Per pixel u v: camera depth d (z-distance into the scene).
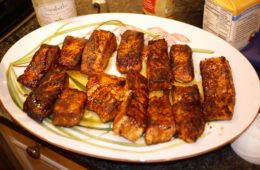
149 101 0.45
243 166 0.40
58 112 0.43
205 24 0.53
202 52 0.51
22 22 0.60
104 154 0.39
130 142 0.41
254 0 0.47
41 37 0.55
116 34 0.55
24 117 0.44
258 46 0.51
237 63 0.48
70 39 0.52
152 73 0.47
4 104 0.45
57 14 0.55
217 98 0.43
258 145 0.39
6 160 0.64
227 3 0.46
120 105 0.44
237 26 0.48
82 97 0.45
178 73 0.48
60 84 0.46
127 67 0.49
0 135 0.56
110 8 0.62
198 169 0.40
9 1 0.59
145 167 0.40
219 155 0.41
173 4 0.57
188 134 0.40
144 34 0.54
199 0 0.62
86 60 0.50
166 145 0.40
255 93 0.44
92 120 0.44
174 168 0.40
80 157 0.42
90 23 0.56
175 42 0.52
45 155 0.50
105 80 0.47
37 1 0.54
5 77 0.49
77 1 0.64
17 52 0.52
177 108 0.42
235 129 0.40
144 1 0.57
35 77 0.48
